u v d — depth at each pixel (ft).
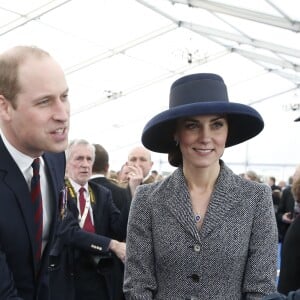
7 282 3.32
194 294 4.05
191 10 24.72
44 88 3.16
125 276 4.39
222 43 32.50
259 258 4.06
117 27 26.45
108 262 7.44
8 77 3.17
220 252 4.03
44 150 3.37
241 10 21.48
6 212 3.46
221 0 21.47
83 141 7.75
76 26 25.39
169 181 4.44
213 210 4.13
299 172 8.46
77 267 7.32
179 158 4.78
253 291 3.98
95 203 7.88
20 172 3.61
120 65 32.60
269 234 4.15
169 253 4.12
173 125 4.41
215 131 4.12
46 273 4.07
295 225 5.90
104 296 7.44
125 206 7.86
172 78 36.83
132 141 55.16
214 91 4.12
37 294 3.82
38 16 23.22
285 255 5.88
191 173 4.35
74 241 7.09
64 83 3.29
